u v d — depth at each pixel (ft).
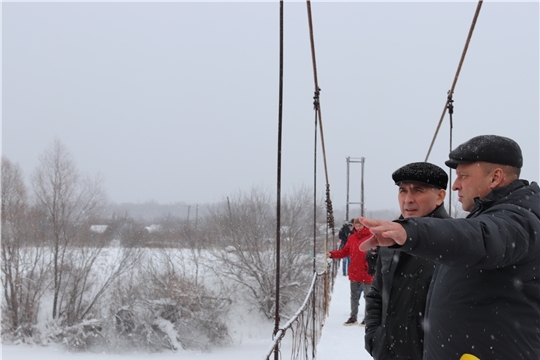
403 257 8.79
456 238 4.59
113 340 74.79
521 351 5.53
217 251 84.64
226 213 85.61
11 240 79.56
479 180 6.12
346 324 25.86
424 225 4.59
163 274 80.43
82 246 82.12
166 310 76.38
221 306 78.84
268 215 86.38
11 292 78.48
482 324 5.67
